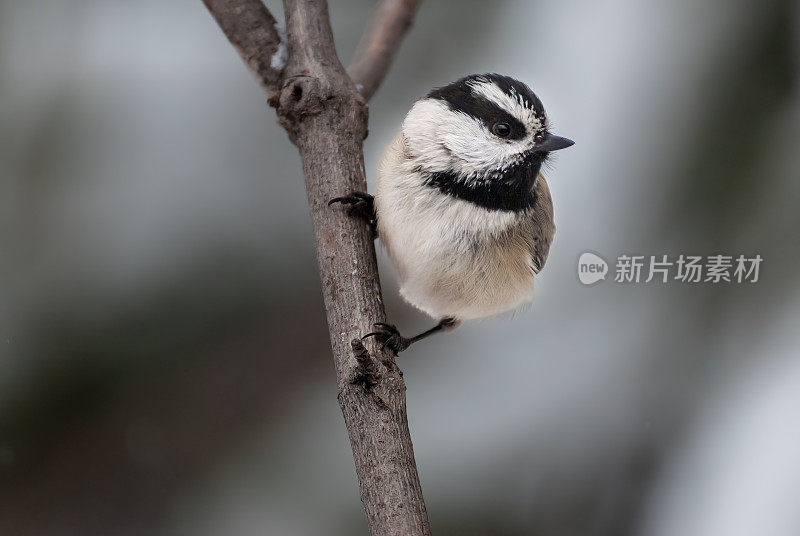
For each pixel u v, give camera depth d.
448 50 2.00
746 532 1.93
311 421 1.97
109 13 2.00
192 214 1.99
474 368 1.97
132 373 1.97
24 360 1.96
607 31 1.99
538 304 1.97
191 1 2.00
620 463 1.95
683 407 1.95
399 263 1.91
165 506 1.96
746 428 1.95
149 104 1.99
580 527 1.95
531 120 1.91
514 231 1.91
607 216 1.97
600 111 1.98
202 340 1.98
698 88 1.98
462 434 1.96
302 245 1.99
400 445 1.85
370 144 1.99
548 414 1.96
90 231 1.98
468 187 1.90
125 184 1.98
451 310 1.92
